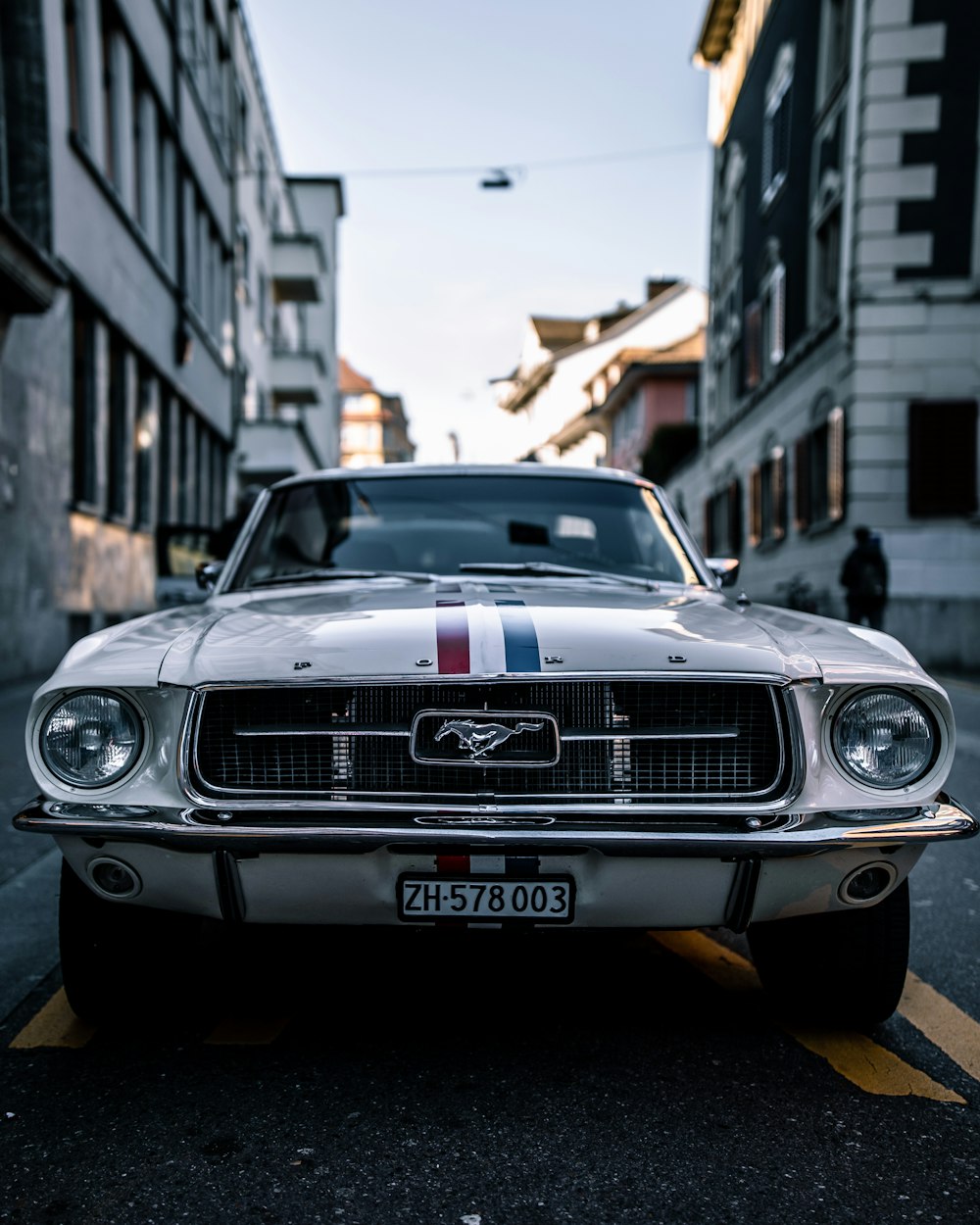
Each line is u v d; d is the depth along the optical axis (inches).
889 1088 112.3
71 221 559.8
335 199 1886.1
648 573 167.3
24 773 266.7
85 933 119.0
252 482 1247.5
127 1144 99.3
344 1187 92.4
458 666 110.0
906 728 110.8
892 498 692.1
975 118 682.8
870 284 690.8
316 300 1523.1
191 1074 113.7
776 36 933.8
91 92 606.2
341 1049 120.6
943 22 681.6
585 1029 127.0
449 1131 102.0
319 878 107.5
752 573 995.3
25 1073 113.7
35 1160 96.3
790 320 882.1
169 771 109.2
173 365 837.8
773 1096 110.1
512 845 105.0
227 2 1080.2
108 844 109.3
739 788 110.2
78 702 110.7
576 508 177.8
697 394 1697.8
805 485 813.9
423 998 136.3
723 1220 88.1
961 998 137.7
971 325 685.9
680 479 1364.4
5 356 465.1
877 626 595.8
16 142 483.8
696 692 110.9
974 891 186.2
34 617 502.3
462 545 169.9
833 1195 92.0
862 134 690.2
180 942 128.3
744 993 139.2
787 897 110.5
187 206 895.1
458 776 108.8
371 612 129.1
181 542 351.3
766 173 956.0
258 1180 93.4
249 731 109.9
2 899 173.9
